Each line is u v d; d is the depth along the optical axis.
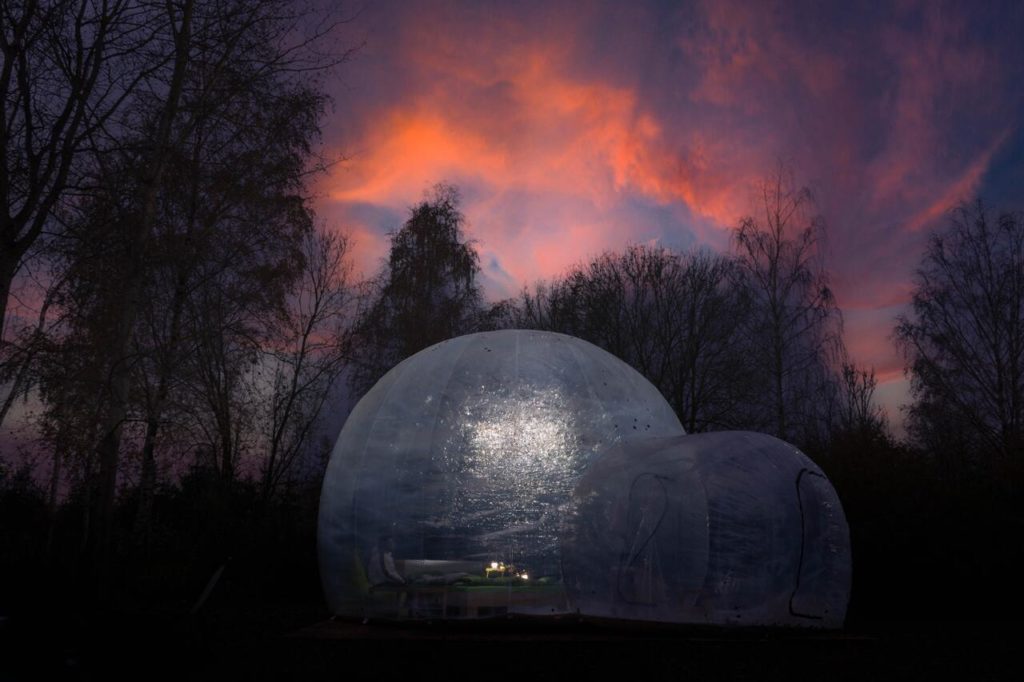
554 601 7.62
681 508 7.26
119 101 9.48
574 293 21.91
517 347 8.91
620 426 8.47
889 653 6.41
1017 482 11.18
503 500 7.86
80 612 4.79
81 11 8.82
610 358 9.38
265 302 13.18
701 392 20.78
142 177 10.07
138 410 11.15
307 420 16.47
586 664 5.88
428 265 20.64
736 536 7.14
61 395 9.77
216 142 12.35
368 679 5.43
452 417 8.28
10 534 10.95
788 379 21.19
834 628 7.35
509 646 6.52
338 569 8.45
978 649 6.62
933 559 9.99
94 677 4.53
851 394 18.97
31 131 8.20
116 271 10.05
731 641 6.73
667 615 7.14
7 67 7.96
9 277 7.98
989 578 9.80
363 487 8.41
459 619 7.55
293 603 10.18
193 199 12.06
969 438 17.92
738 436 7.72
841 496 11.34
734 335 21.30
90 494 10.77
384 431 8.58
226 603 10.03
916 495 10.79
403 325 19.08
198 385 12.98
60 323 9.90
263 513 13.66
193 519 12.81
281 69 11.57
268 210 12.95
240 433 14.68
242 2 10.93
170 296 12.29
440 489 7.98
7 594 4.82
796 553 7.25
